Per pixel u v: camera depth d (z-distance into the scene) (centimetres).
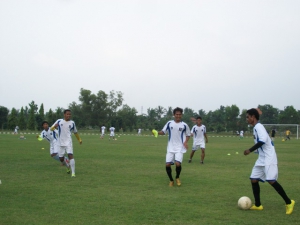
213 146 3105
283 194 688
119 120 9688
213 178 1133
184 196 838
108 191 888
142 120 10819
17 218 628
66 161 1209
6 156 1812
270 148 711
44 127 1413
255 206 718
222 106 10381
